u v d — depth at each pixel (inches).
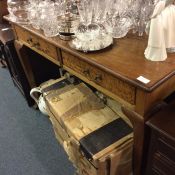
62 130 53.9
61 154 60.7
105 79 38.3
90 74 41.4
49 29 49.0
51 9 49.8
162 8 32.6
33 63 69.3
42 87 62.2
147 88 30.7
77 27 44.8
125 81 33.0
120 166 42.9
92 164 42.0
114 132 43.8
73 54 41.1
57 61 49.9
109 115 48.5
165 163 35.4
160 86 33.1
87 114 49.4
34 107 77.2
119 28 44.8
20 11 62.2
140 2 44.1
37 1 53.5
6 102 81.7
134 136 38.4
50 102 53.5
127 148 41.3
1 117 75.2
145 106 33.3
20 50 64.1
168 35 34.7
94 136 43.3
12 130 69.8
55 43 44.9
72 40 44.6
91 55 39.1
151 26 33.9
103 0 45.0
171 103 35.9
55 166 57.9
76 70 45.3
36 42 54.1
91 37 41.9
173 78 35.4
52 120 58.6
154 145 35.4
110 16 46.9
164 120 32.8
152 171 39.6
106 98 52.2
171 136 30.5
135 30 45.2
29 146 64.0
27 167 58.6
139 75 33.0
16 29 61.1
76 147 44.6
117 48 40.4
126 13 46.7
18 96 84.1
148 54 36.1
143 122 34.6
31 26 54.2
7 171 58.1
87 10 44.5
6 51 70.4
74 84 58.6
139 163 41.3
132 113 35.8
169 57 36.3
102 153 40.1
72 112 50.1
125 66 35.3
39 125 70.6
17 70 70.0
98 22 46.3
